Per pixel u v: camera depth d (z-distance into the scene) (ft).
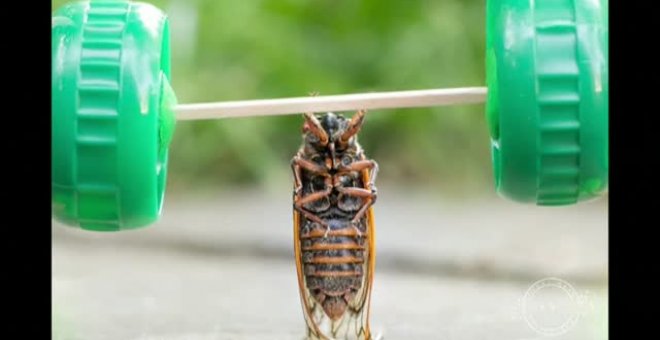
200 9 1.53
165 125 0.86
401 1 1.58
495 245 1.24
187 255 1.28
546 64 0.83
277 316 1.02
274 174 1.52
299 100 0.88
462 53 1.54
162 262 1.24
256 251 1.28
